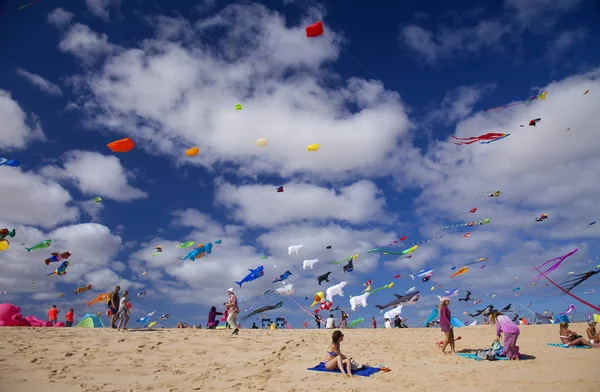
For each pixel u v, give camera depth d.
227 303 13.48
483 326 17.19
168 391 6.96
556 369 7.98
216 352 10.34
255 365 8.98
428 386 6.91
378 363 9.13
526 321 20.92
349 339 12.55
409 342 12.24
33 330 12.00
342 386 7.08
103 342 10.83
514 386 6.73
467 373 7.88
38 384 7.18
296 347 11.01
